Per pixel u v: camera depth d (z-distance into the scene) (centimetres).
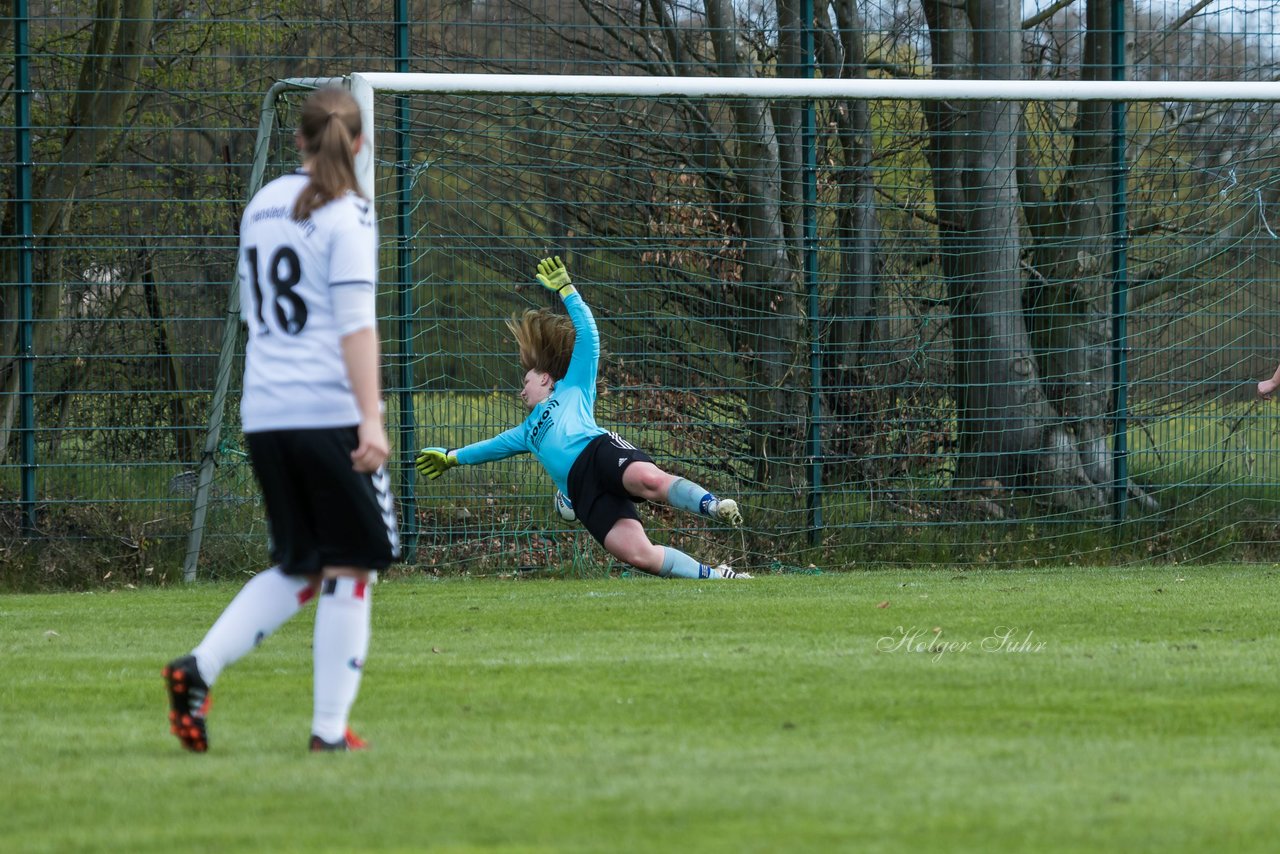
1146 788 1090
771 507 3634
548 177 3822
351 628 1280
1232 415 3850
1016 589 2764
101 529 3306
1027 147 4034
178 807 1047
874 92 3416
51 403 3375
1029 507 3772
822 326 3812
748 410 3728
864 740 1302
